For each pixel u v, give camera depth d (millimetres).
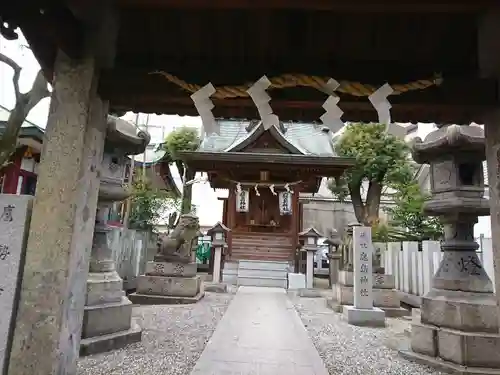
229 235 17406
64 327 2783
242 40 3273
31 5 2451
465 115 3518
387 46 3270
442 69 3270
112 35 3127
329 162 15539
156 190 16312
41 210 2830
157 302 9438
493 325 4383
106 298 5160
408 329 6578
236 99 3457
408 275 9883
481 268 4816
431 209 5203
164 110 3689
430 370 4496
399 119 3646
